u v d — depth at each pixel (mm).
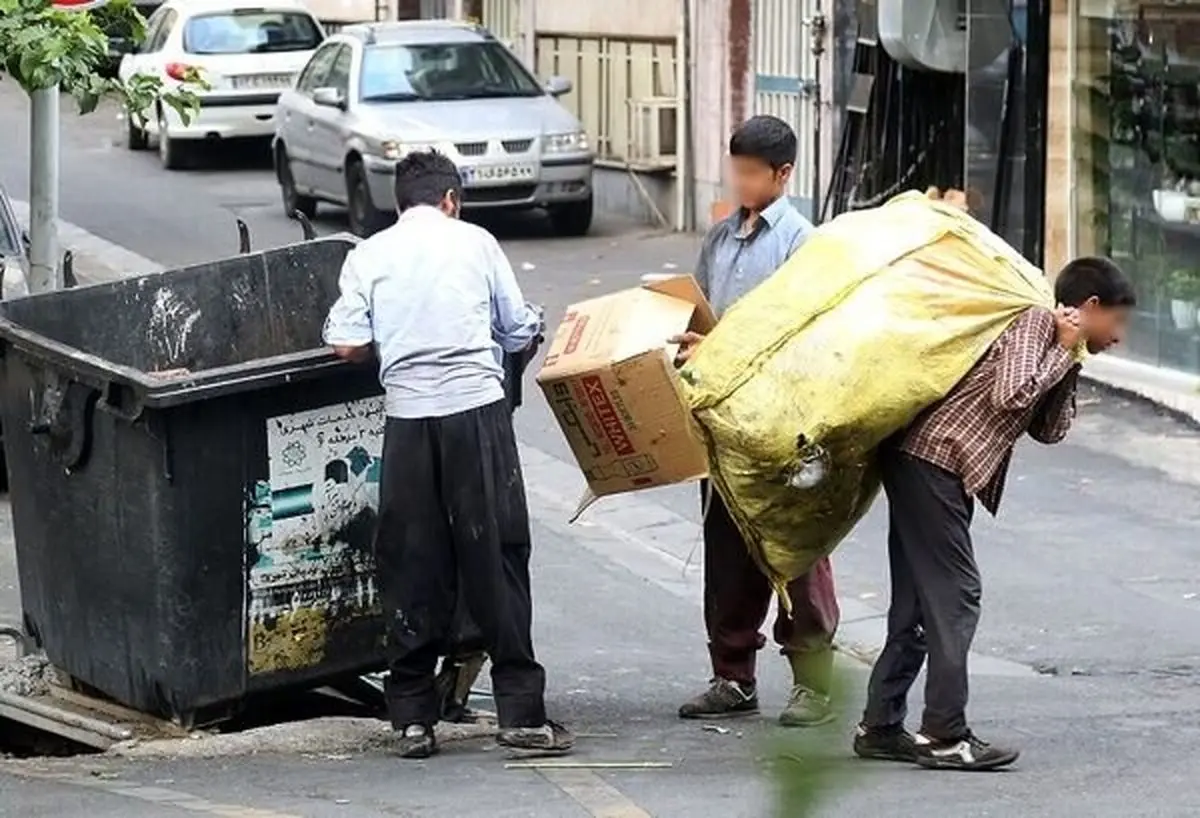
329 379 10195
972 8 21641
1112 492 16531
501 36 37406
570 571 15078
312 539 10328
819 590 10508
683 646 13094
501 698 10156
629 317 10188
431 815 8938
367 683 11492
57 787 9641
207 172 37281
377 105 29766
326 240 11906
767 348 9508
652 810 8938
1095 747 10180
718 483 9859
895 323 9305
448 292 9875
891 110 24469
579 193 29750
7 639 12836
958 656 9477
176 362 11781
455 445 9852
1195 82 19266
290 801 9234
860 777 9172
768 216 10547
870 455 9641
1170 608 13594
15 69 13156
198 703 10305
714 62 29703
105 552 10531
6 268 17953
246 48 36719
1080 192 21062
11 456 11242
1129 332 20219
